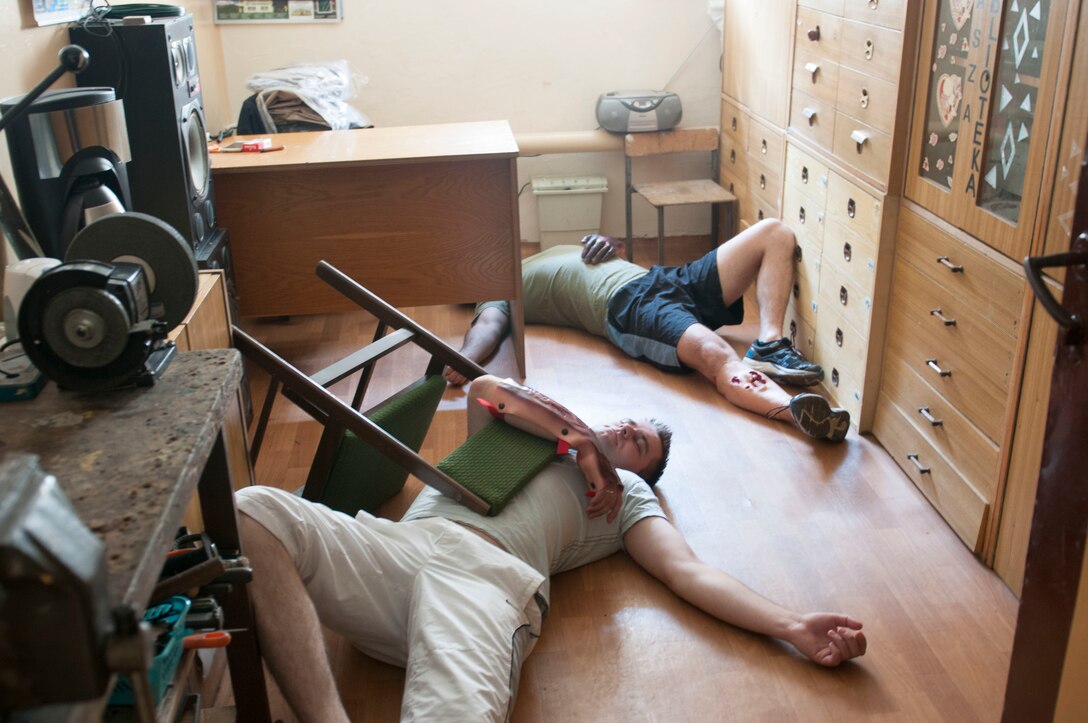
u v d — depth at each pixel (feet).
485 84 15.39
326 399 6.98
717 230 15.56
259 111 12.62
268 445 9.75
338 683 6.54
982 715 6.13
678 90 15.44
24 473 2.47
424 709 5.39
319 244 10.82
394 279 11.03
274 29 14.89
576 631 6.98
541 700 6.33
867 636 6.88
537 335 12.44
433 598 6.00
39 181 6.39
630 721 6.15
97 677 2.48
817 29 10.56
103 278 4.11
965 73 7.65
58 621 2.39
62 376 4.11
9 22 7.35
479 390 7.80
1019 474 7.11
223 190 10.53
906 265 8.87
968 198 7.66
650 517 7.66
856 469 9.11
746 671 6.55
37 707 2.51
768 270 11.53
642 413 10.30
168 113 8.66
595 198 15.44
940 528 8.15
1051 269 6.47
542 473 7.41
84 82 8.51
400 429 7.98
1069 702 4.55
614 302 11.75
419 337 8.31
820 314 10.86
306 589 6.05
